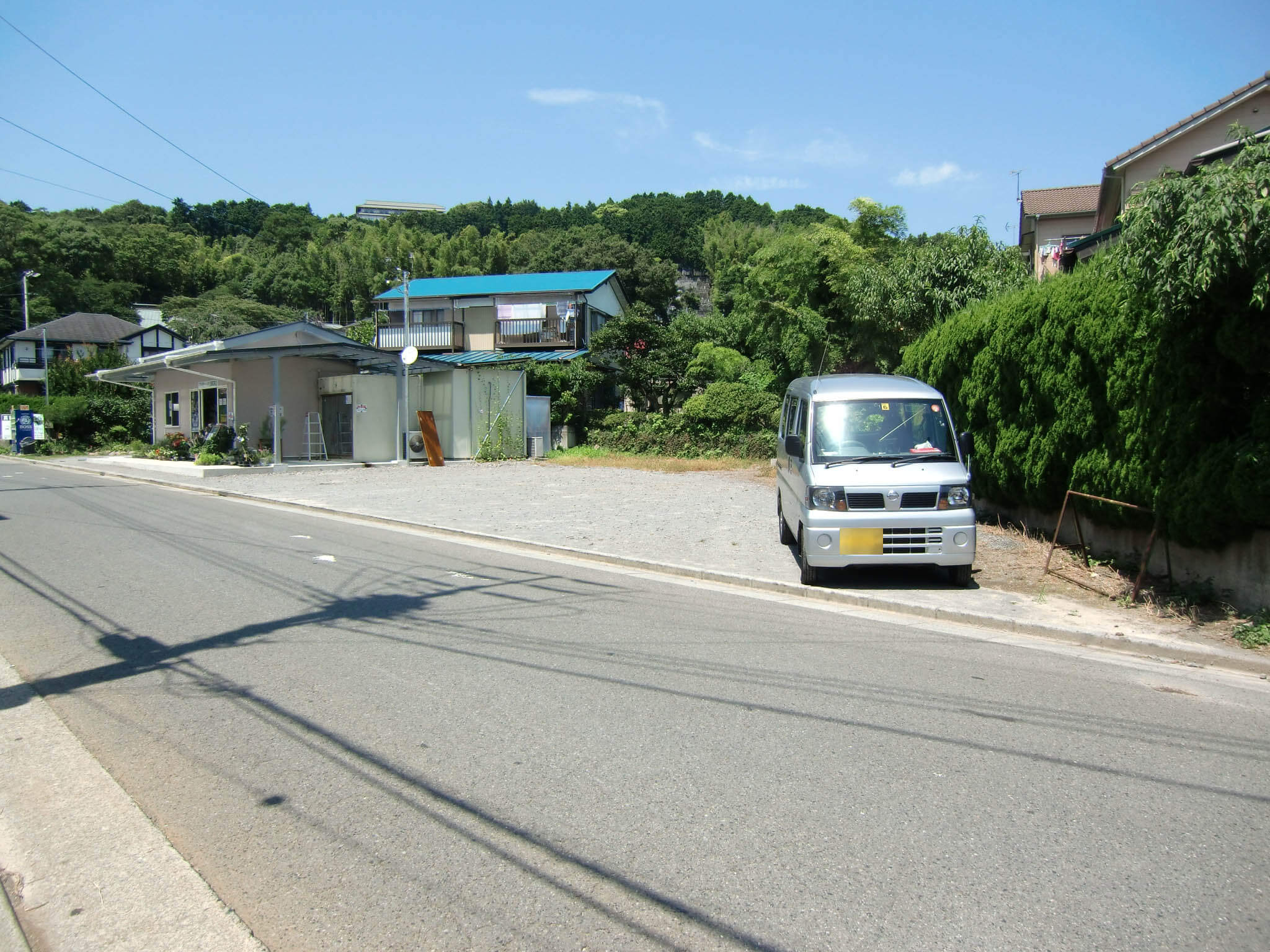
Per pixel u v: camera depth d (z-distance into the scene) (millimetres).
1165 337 7516
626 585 8984
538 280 40562
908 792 3896
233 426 26672
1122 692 5527
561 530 12625
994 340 11750
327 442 29125
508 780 3980
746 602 8258
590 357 34250
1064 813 3707
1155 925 2861
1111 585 8578
